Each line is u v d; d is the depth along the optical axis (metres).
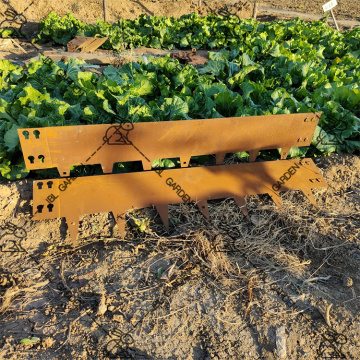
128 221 1.17
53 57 2.37
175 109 1.32
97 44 2.61
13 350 0.81
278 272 1.06
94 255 1.07
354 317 0.93
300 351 0.86
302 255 1.12
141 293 0.97
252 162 1.33
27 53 2.81
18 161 1.22
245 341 0.88
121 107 1.31
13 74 1.71
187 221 1.20
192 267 1.06
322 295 0.99
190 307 0.94
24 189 1.15
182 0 4.59
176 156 1.22
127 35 2.91
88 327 0.88
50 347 0.83
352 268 1.08
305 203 1.31
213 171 1.26
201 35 3.03
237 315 0.93
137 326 0.89
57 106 1.28
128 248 1.10
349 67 2.45
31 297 0.94
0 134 1.25
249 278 1.03
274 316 0.93
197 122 1.17
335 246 1.14
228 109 1.46
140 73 1.79
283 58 2.15
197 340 0.87
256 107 1.53
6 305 0.91
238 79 1.90
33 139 1.05
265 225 1.21
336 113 1.53
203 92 1.55
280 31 3.05
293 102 1.49
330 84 1.82
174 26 3.20
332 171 1.43
